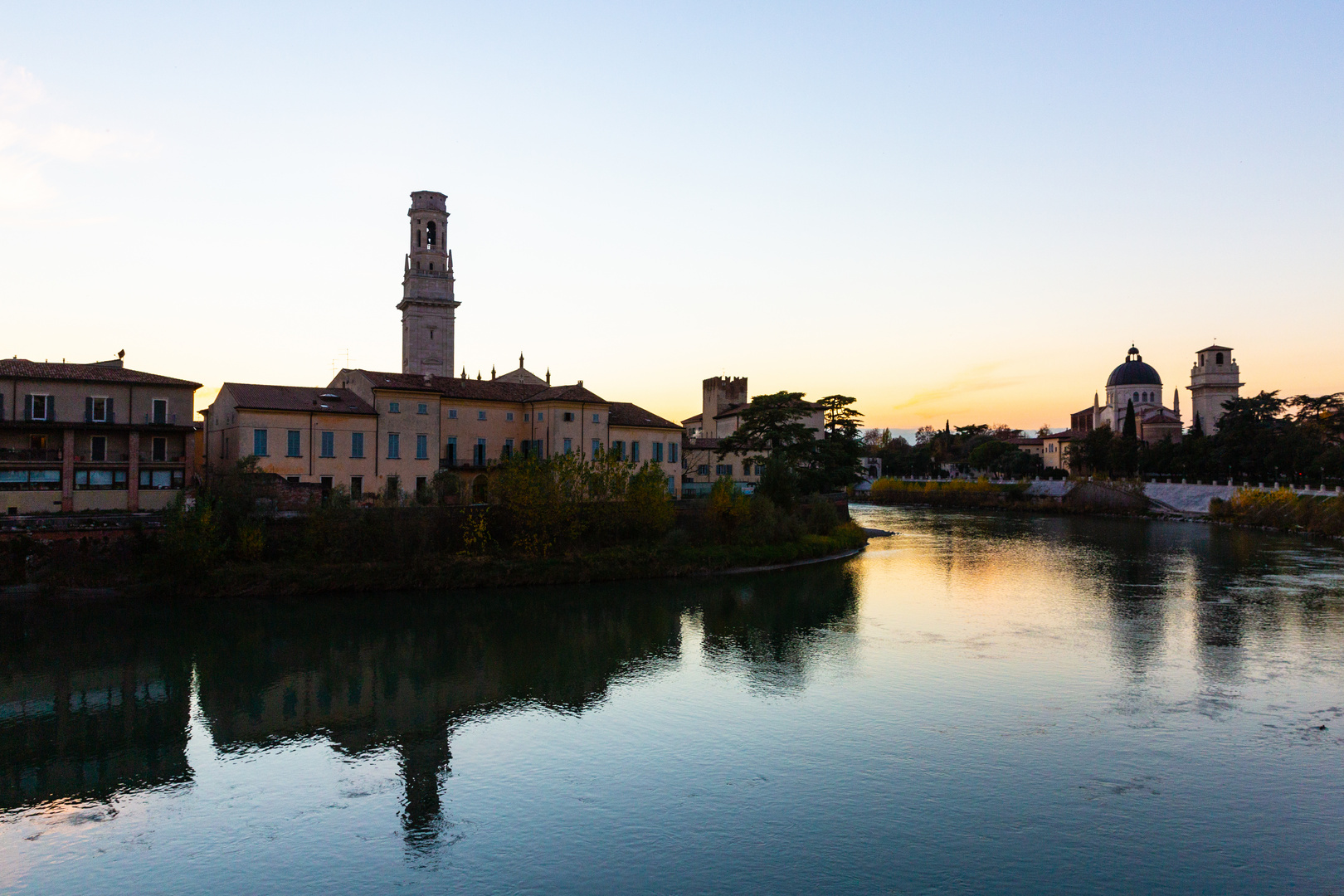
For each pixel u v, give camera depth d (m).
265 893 26.45
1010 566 87.69
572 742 38.28
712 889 26.61
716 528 86.81
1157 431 198.00
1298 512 120.00
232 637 54.72
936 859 28.22
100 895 26.30
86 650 51.31
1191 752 36.59
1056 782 33.78
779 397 112.50
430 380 91.69
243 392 78.31
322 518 68.75
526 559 73.56
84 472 70.00
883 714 41.44
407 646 53.62
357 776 34.78
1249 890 26.53
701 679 47.28
